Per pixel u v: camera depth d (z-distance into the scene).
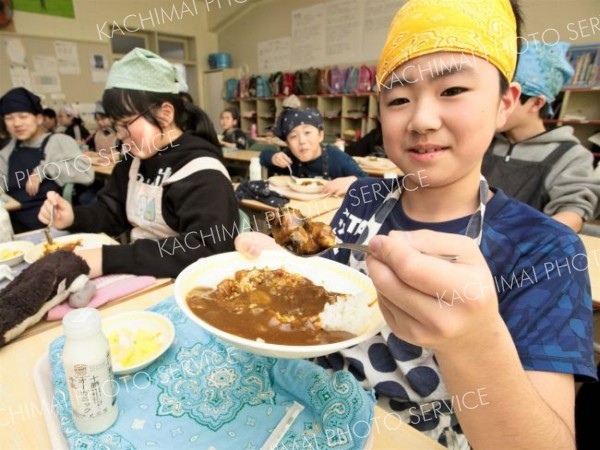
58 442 0.55
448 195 0.78
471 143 0.63
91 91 6.39
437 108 0.62
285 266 0.76
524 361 0.56
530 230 0.70
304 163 2.99
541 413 0.45
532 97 1.67
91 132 6.33
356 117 5.85
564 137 1.76
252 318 0.59
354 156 4.58
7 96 2.71
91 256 1.14
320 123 2.94
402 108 0.66
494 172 1.89
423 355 0.77
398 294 0.39
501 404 0.44
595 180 1.62
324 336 0.55
